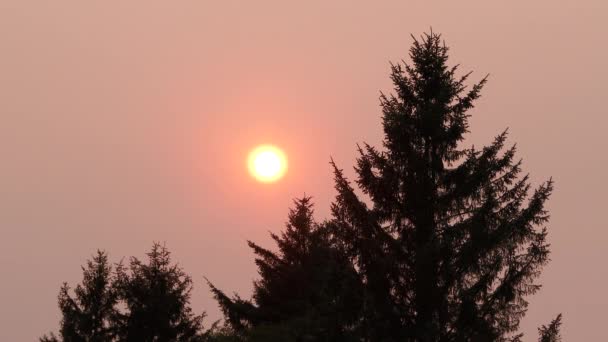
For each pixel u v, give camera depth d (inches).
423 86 3277.6
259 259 4899.1
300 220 4931.1
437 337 2942.9
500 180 3036.4
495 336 2952.8
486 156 3058.6
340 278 3024.1
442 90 3176.7
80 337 5019.7
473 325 2965.1
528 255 2982.3
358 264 3041.3
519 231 2962.6
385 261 3021.7
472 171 3051.2
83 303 5078.7
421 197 3112.7
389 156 3154.5
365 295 2962.6
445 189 3093.0
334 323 2999.5
